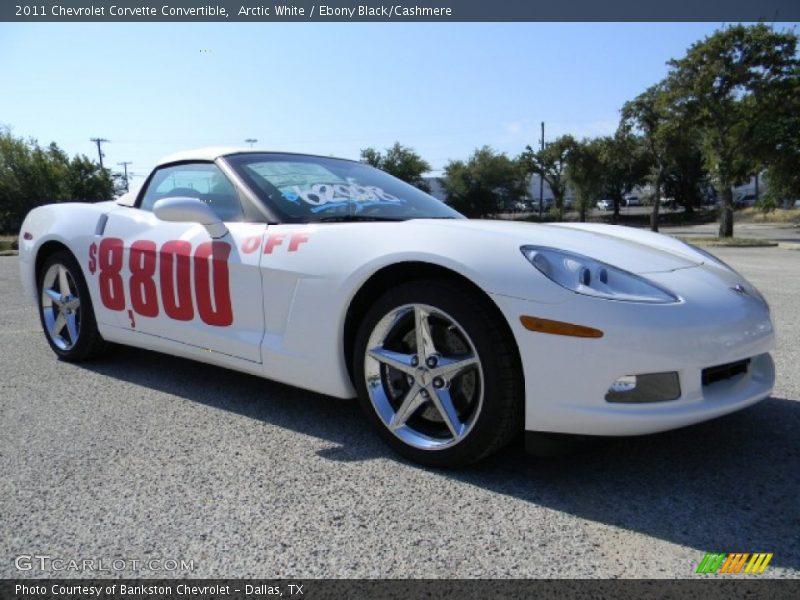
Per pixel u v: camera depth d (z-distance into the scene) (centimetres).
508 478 223
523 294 206
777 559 172
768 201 2577
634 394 201
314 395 318
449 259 218
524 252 215
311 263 253
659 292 211
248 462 238
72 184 4166
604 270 214
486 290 210
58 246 386
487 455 222
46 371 367
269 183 299
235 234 282
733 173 2167
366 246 241
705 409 206
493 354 211
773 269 1000
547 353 204
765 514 197
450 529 190
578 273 209
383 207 301
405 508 203
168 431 270
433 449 228
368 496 211
